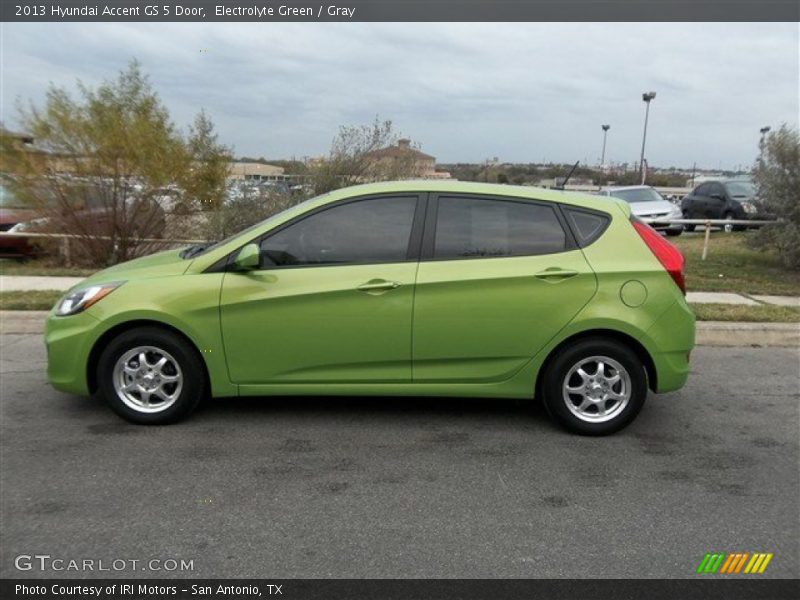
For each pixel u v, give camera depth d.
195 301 4.16
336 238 4.25
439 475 3.74
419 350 4.22
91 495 3.43
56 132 9.45
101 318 4.18
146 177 9.75
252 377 4.26
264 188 11.53
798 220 10.14
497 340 4.21
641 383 4.27
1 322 6.90
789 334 6.96
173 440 4.16
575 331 4.19
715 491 3.60
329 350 4.21
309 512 3.30
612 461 3.97
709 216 17.69
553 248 4.25
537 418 4.67
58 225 10.00
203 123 10.55
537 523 3.23
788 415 4.84
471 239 4.25
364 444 4.16
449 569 2.83
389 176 12.16
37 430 4.29
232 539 3.04
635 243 4.28
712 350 6.75
